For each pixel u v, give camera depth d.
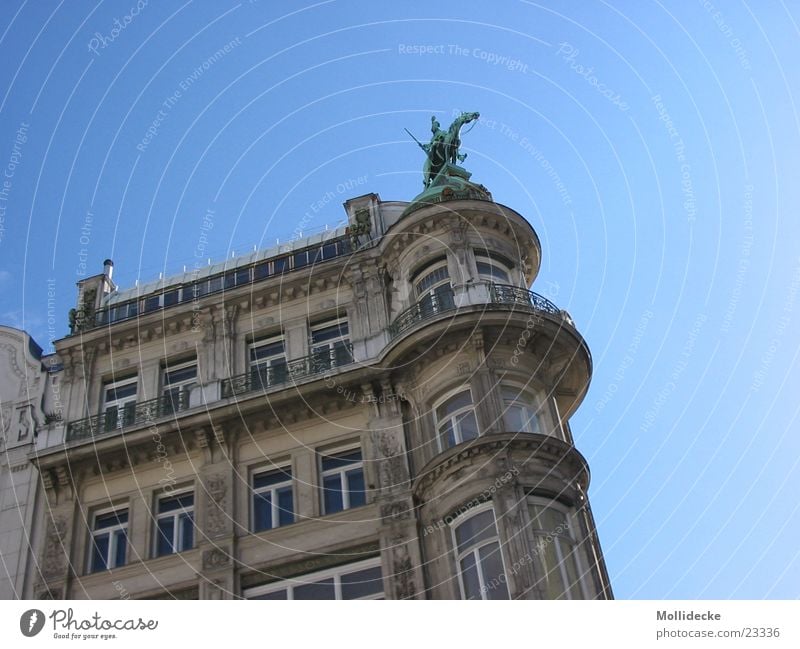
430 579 26.03
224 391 32.06
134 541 29.81
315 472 29.59
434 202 32.31
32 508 31.12
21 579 29.45
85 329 35.53
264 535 28.59
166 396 32.91
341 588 27.16
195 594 28.03
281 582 27.73
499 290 30.28
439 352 29.12
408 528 27.14
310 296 34.12
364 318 32.66
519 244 32.78
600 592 26.23
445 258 31.77
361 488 29.23
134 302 36.34
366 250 34.19
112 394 34.22
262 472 30.38
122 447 31.23
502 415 27.62
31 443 32.75
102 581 29.03
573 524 26.55
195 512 29.61
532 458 26.75
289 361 32.31
